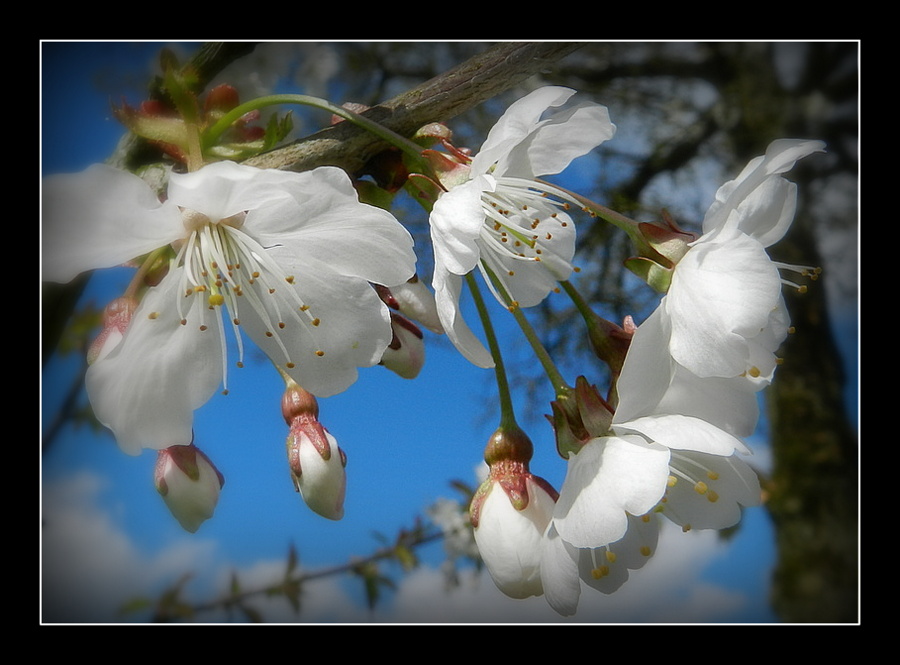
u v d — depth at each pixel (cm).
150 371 13
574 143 15
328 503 14
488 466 14
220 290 14
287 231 13
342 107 13
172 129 14
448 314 13
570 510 14
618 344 15
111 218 13
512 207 14
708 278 13
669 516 15
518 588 14
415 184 14
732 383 14
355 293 14
